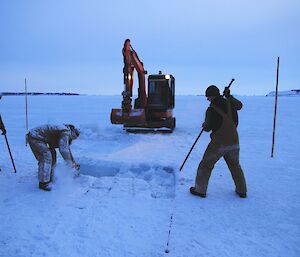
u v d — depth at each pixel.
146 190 4.73
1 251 3.01
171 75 12.37
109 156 7.16
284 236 3.35
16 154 7.17
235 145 4.24
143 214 3.84
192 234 3.36
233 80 4.36
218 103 4.20
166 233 3.37
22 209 3.93
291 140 10.15
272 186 4.98
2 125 5.39
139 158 6.92
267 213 3.92
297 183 5.15
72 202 4.18
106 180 5.12
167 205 4.12
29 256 2.93
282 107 34.66
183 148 8.32
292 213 3.93
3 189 4.63
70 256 2.93
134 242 3.18
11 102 51.03
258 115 22.41
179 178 5.25
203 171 4.35
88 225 3.53
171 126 11.82
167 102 12.08
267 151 8.11
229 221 3.68
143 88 12.56
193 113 24.86
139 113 10.75
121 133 11.48
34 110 28.55
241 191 4.41
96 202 4.20
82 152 7.69
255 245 3.15
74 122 16.38
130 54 10.91
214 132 4.23
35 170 5.68
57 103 46.72
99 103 46.44
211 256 2.95
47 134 4.66
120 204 4.14
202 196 4.39
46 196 4.36
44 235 3.30
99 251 3.02
